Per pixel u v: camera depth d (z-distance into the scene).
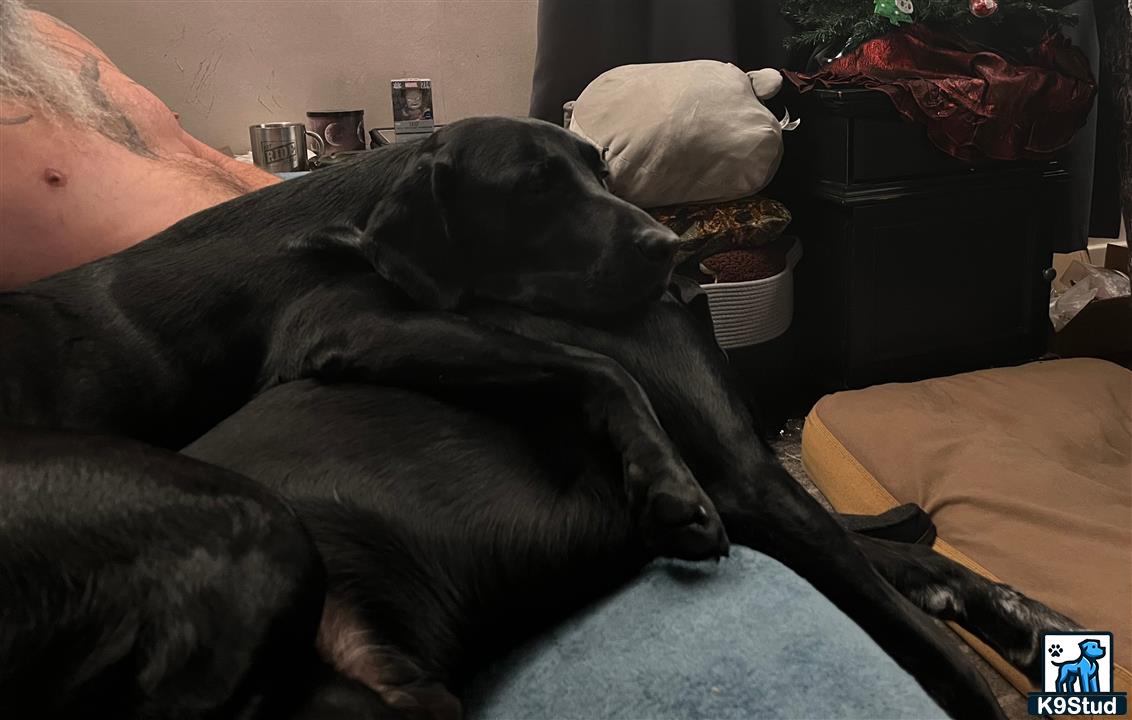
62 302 0.68
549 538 0.61
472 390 0.64
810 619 0.59
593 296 0.69
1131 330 2.60
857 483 1.87
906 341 2.40
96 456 0.54
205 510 0.51
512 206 0.69
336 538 0.59
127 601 0.50
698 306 0.76
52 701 0.50
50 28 1.24
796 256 2.34
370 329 0.66
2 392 0.62
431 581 0.59
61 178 0.98
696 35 2.56
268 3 2.62
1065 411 2.00
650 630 0.60
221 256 0.70
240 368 0.68
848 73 2.31
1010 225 2.41
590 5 2.55
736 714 0.53
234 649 0.49
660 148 2.12
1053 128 2.29
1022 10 2.39
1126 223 2.45
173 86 2.60
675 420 0.67
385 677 0.56
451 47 2.80
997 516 1.63
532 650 0.63
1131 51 2.36
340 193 0.73
